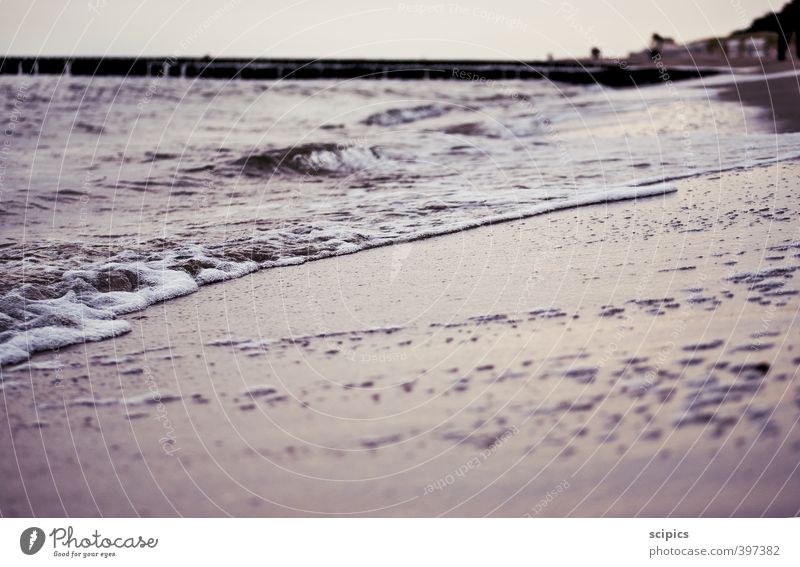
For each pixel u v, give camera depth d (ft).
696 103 34.53
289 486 6.23
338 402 7.66
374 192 20.83
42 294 11.57
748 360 8.03
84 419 7.41
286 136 33.42
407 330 9.77
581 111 38.19
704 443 6.49
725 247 12.50
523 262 12.71
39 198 20.30
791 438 6.47
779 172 18.66
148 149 29.01
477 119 38.50
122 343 9.73
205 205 19.72
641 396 7.39
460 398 7.61
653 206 16.29
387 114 41.88
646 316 9.61
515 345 8.97
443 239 14.99
